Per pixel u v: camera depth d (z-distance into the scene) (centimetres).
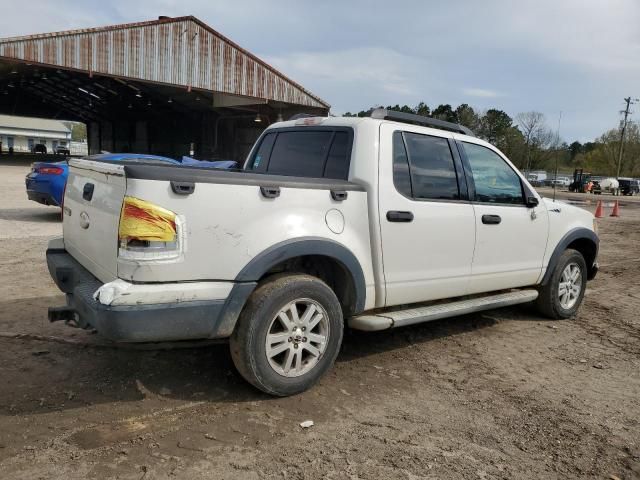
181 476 279
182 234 315
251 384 366
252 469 287
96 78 3497
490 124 6812
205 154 4612
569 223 596
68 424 327
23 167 3606
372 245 407
